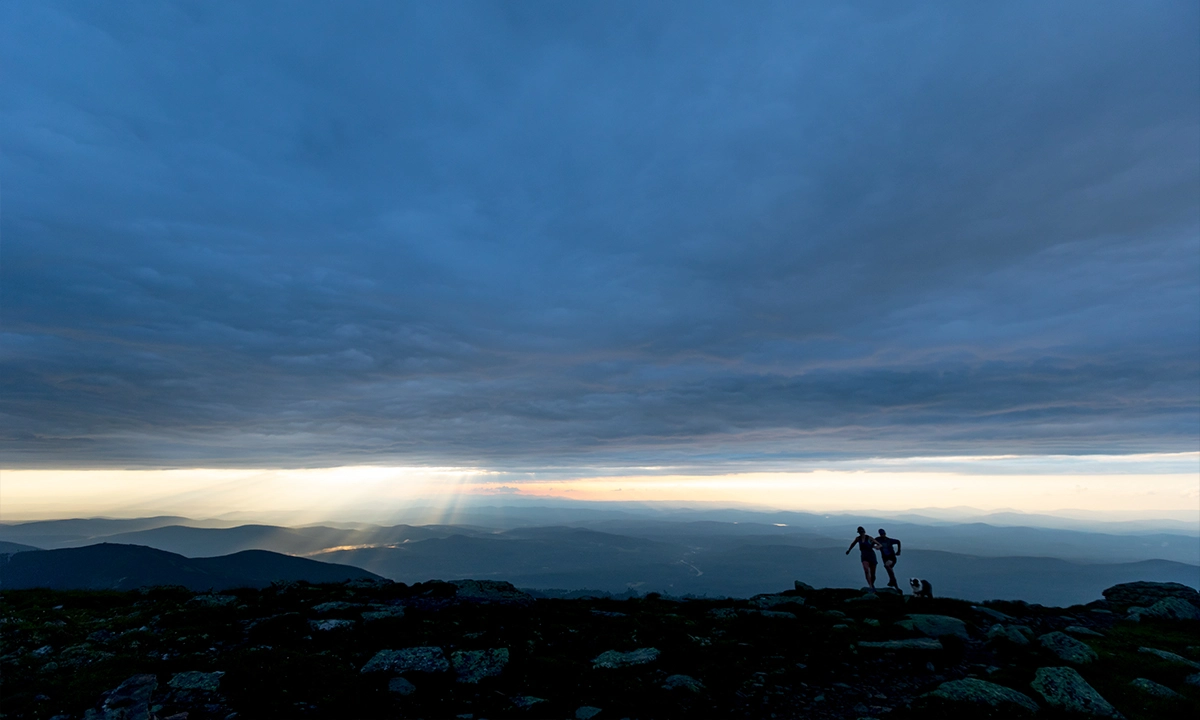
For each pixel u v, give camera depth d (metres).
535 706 13.89
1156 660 19.33
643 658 17.62
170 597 23.59
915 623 22.44
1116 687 16.77
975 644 21.12
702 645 19.41
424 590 25.81
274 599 23.11
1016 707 14.78
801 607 26.12
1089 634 23.16
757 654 18.95
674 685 15.78
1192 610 27.27
